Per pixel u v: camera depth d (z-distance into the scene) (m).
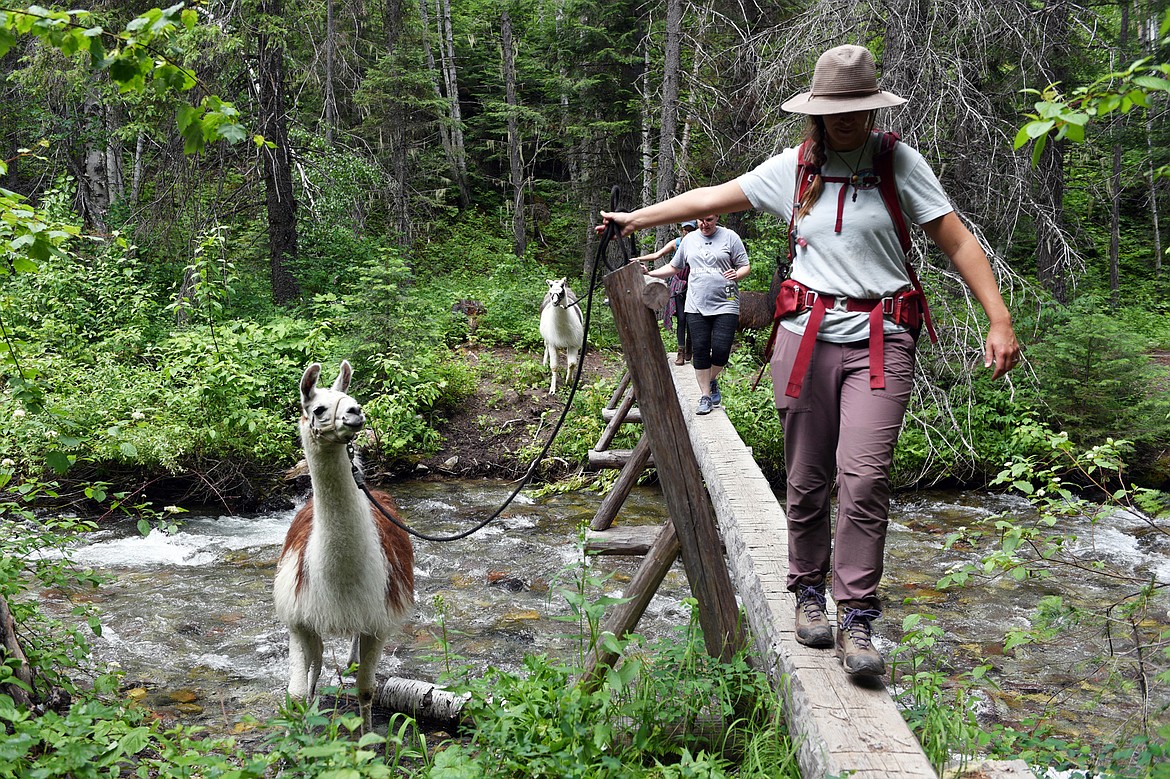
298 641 4.62
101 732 3.16
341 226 17.58
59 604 7.33
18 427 9.33
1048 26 10.99
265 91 15.26
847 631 2.96
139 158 19.19
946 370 12.00
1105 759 3.97
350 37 18.81
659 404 3.67
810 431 3.09
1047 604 4.47
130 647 6.57
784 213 3.14
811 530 3.22
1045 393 12.05
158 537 9.46
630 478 6.68
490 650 6.59
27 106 17.75
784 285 3.10
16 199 3.85
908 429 12.13
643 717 3.71
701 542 3.80
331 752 2.49
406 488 12.05
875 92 2.87
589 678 4.14
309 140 17.53
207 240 12.58
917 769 2.49
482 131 28.47
